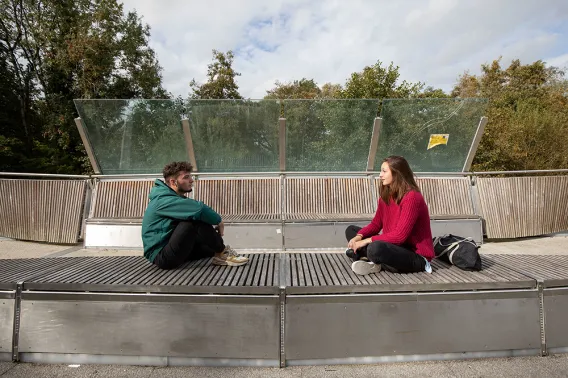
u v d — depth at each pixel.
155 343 2.53
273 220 5.46
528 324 2.62
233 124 6.33
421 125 6.36
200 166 6.54
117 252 5.60
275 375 2.42
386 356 2.55
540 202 6.32
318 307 2.50
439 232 5.77
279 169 6.53
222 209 6.14
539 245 5.96
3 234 6.22
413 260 2.79
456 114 6.26
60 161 17.19
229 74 24.48
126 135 6.38
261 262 3.21
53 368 2.52
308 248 5.47
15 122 18.39
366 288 2.52
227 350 2.51
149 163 6.54
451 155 6.55
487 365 2.52
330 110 6.27
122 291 2.53
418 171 6.62
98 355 2.57
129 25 20.09
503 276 2.73
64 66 17.52
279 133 6.19
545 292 2.63
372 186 6.33
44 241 6.17
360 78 12.23
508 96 20.14
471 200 6.31
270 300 2.48
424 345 2.55
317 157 6.51
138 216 6.10
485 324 2.58
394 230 2.87
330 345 2.52
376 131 6.24
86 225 5.80
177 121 6.32
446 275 2.77
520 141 12.27
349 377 2.39
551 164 12.54
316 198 6.24
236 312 2.49
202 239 2.99
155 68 21.41
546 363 2.54
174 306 2.50
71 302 2.54
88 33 18.33
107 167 6.55
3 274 2.82
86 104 6.15
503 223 6.25
